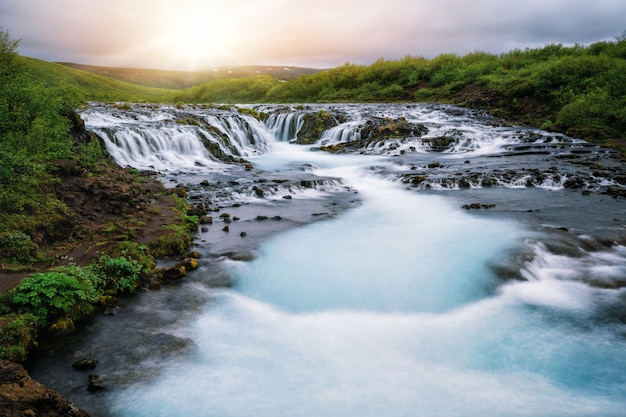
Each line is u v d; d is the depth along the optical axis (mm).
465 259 9898
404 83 49781
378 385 6195
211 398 5863
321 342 7219
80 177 12586
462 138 25594
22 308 7004
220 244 10883
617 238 10977
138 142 19984
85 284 7820
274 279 9219
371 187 17672
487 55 49031
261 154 25000
